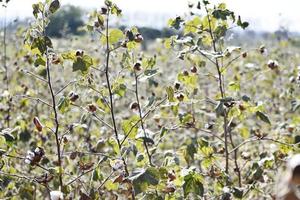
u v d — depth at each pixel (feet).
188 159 11.99
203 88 24.31
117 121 20.48
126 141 11.47
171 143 18.54
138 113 12.43
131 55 12.07
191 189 10.26
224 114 12.84
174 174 10.84
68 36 33.22
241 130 14.83
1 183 12.15
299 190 3.86
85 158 13.23
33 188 13.43
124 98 23.39
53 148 16.43
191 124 12.43
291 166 3.93
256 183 13.11
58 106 11.25
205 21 12.75
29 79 23.65
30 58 20.81
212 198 11.92
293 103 14.90
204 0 12.54
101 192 12.30
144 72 11.81
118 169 10.75
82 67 10.97
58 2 10.84
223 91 13.74
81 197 10.90
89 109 11.71
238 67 26.02
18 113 18.81
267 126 20.88
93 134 16.92
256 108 12.50
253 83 25.31
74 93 11.68
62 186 10.96
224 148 13.65
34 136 16.63
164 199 11.52
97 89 12.50
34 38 10.80
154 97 11.87
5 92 17.63
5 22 21.24
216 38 12.82
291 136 14.48
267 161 12.44
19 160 15.17
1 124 17.30
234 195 11.36
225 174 11.96
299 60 35.42
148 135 11.08
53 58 11.12
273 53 32.45
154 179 9.29
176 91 12.19
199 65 14.02
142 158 10.78
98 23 11.28
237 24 12.59
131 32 11.35
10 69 24.89
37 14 10.90
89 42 27.76
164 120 18.88
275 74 26.25
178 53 12.86
